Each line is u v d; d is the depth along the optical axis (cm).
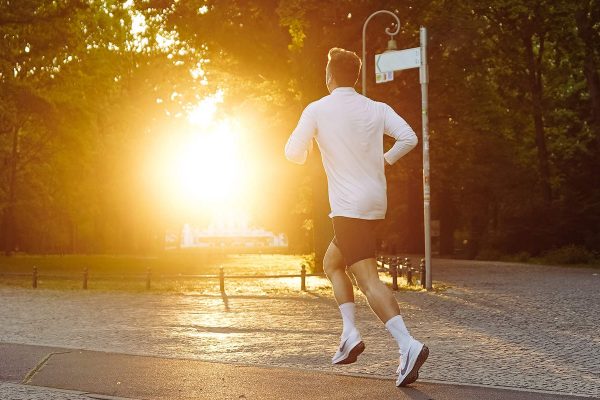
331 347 972
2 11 3453
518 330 1180
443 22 2905
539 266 3612
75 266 4128
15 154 5378
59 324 1283
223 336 1103
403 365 611
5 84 3766
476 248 4841
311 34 2959
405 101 3328
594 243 4012
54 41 3659
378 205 616
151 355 813
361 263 611
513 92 4591
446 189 5341
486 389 626
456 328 1209
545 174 4512
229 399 598
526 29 4231
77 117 4069
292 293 2119
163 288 2356
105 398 607
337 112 618
